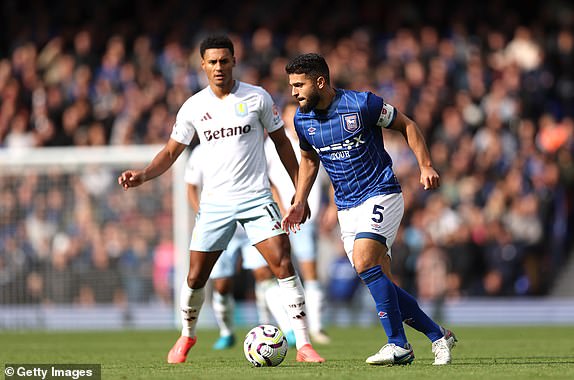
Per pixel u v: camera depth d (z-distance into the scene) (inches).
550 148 2420.0
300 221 984.3
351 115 921.5
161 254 2102.6
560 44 2780.5
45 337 1747.0
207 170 1019.3
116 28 2906.0
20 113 2679.6
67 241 2096.5
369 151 926.4
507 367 922.1
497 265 2207.2
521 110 2539.4
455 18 2849.4
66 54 2824.8
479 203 2299.5
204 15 2935.5
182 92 2583.7
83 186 2098.9
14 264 2086.6
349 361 1042.1
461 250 2201.0
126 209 2108.8
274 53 2721.5
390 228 921.5
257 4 2938.0
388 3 2898.6
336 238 2162.9
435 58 2674.7
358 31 2795.3
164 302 2101.4
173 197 2105.1
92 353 1293.1
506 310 2186.3
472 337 1636.3
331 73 2620.6
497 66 2696.9
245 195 1009.5
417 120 2500.0
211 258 1027.3
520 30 2768.2
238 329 1916.8
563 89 2696.9
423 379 796.6
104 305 2101.4
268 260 1014.4
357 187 931.3
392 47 2728.8
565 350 1267.2
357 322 2145.7
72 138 2541.8
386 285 917.2
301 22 2896.2
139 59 2701.8
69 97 2642.7
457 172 2351.1
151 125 2498.8
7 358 1194.0
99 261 2102.6
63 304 2095.2
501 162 2400.3
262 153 1021.2
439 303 2181.3
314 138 940.6
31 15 2984.7
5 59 2950.3
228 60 999.0
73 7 2977.4
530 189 2316.7
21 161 2078.0
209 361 1073.5
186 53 2733.8
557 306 2193.7
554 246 2311.8
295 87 923.4
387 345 938.1
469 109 2536.9
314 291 1482.5
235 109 1003.9
